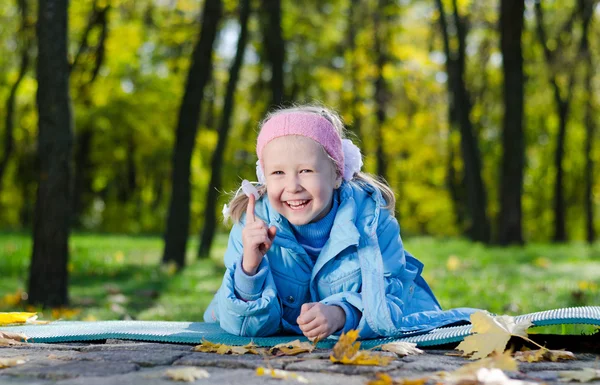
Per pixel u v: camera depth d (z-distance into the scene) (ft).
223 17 53.31
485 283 29.53
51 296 23.58
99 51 60.59
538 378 8.39
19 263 37.91
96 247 52.85
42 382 7.90
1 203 103.86
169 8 61.11
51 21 23.04
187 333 11.55
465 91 63.77
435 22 71.97
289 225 11.64
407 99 84.12
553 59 65.51
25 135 88.79
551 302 23.09
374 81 79.20
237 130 94.12
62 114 23.39
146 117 86.53
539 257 44.78
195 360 9.21
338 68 79.87
